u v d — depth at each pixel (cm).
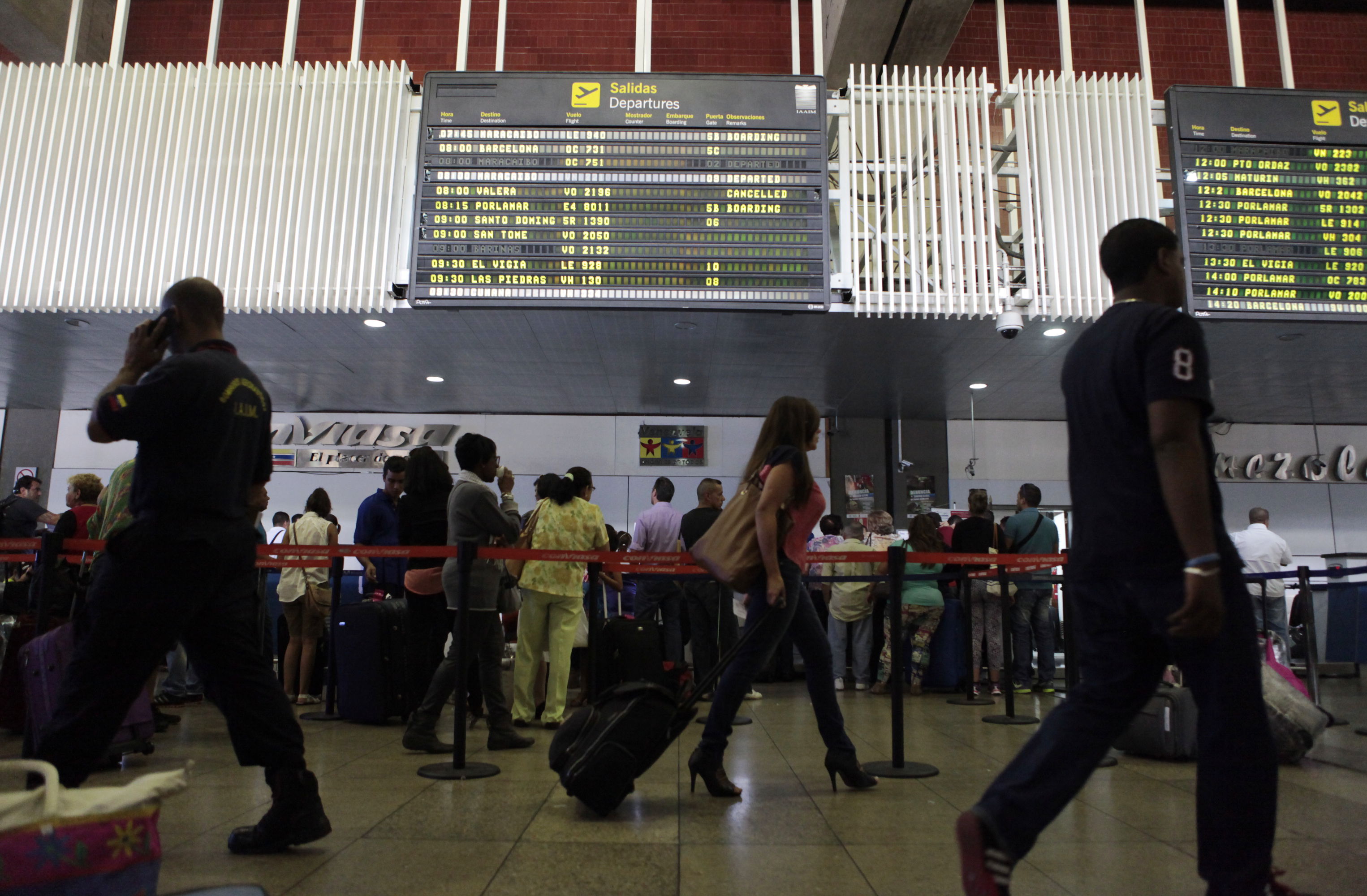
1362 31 983
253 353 801
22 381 900
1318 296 598
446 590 426
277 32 932
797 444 320
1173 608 171
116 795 157
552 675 475
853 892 215
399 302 625
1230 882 165
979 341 746
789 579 309
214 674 240
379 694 495
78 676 218
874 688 683
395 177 630
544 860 239
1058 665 955
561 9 927
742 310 583
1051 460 1083
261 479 259
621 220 587
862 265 642
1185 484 168
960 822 171
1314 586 630
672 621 645
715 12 936
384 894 211
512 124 596
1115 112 651
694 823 278
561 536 474
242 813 288
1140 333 182
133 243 627
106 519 383
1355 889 215
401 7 934
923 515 691
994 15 952
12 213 632
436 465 502
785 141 600
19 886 144
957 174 644
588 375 880
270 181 635
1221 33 970
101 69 650
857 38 830
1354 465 1080
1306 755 400
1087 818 288
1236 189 609
